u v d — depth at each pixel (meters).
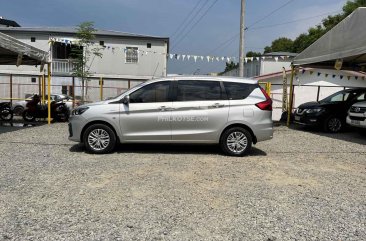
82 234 3.88
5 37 11.33
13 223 4.12
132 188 5.55
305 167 7.39
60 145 9.26
